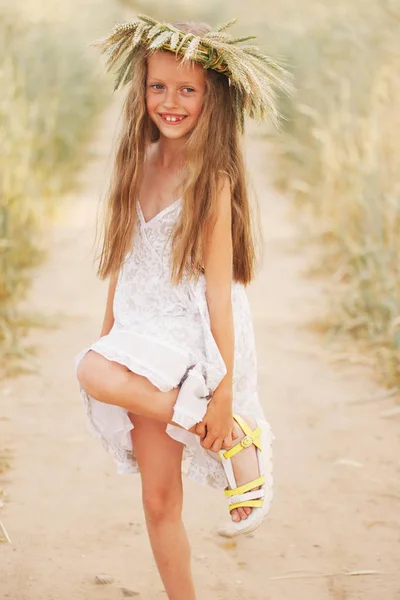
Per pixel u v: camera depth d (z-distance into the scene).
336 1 14.28
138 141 3.75
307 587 4.29
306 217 12.06
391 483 5.33
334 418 6.29
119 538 4.72
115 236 3.77
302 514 4.97
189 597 3.72
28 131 10.80
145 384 3.46
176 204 3.64
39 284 9.41
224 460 3.64
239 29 22.86
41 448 5.78
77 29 18.64
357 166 9.23
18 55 12.19
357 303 8.12
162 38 3.53
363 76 10.72
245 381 3.90
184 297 3.64
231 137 3.75
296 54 15.22
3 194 8.93
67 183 13.84
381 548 4.63
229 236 3.65
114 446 3.77
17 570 4.40
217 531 4.80
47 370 7.14
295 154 14.01
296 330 8.12
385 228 8.10
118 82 3.95
